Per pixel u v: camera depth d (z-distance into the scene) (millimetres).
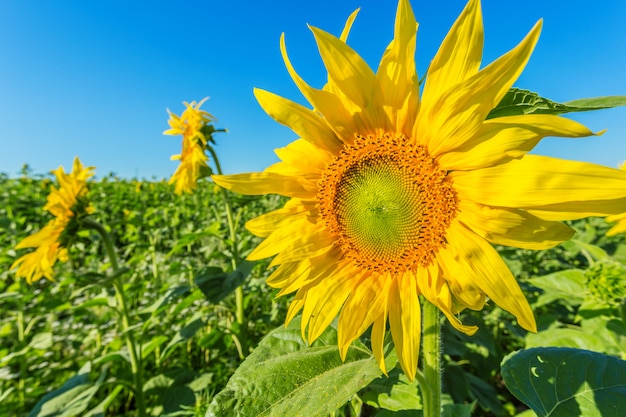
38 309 806
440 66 187
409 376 196
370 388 285
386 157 224
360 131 230
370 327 280
